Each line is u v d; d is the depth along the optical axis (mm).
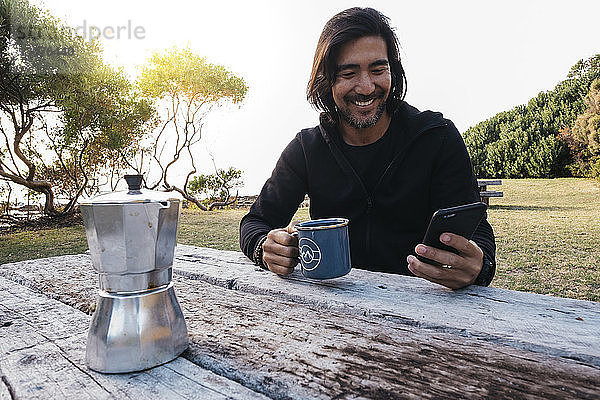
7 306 883
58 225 7504
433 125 1390
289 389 514
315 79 1471
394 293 889
